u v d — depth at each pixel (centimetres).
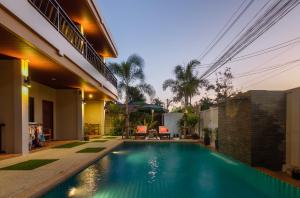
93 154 986
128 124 1980
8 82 916
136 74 2012
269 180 674
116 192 577
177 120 2166
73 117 1630
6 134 920
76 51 1082
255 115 809
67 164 766
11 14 583
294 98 749
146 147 1421
